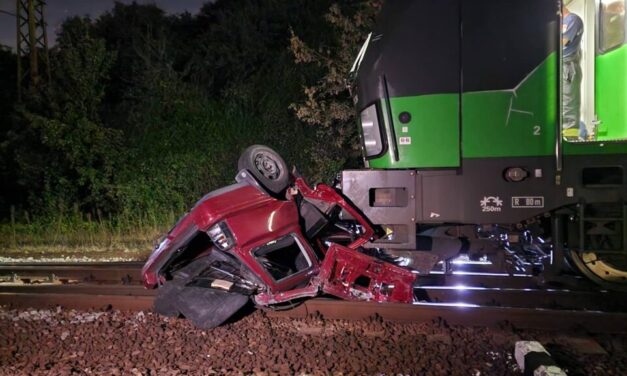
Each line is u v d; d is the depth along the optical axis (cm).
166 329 566
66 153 1422
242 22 1853
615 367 470
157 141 1486
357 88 623
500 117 577
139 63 1786
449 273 695
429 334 545
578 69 662
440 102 586
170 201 1398
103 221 1338
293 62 1528
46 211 1441
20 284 769
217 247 567
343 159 1359
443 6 581
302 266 596
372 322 568
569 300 616
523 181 579
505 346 516
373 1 1222
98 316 612
